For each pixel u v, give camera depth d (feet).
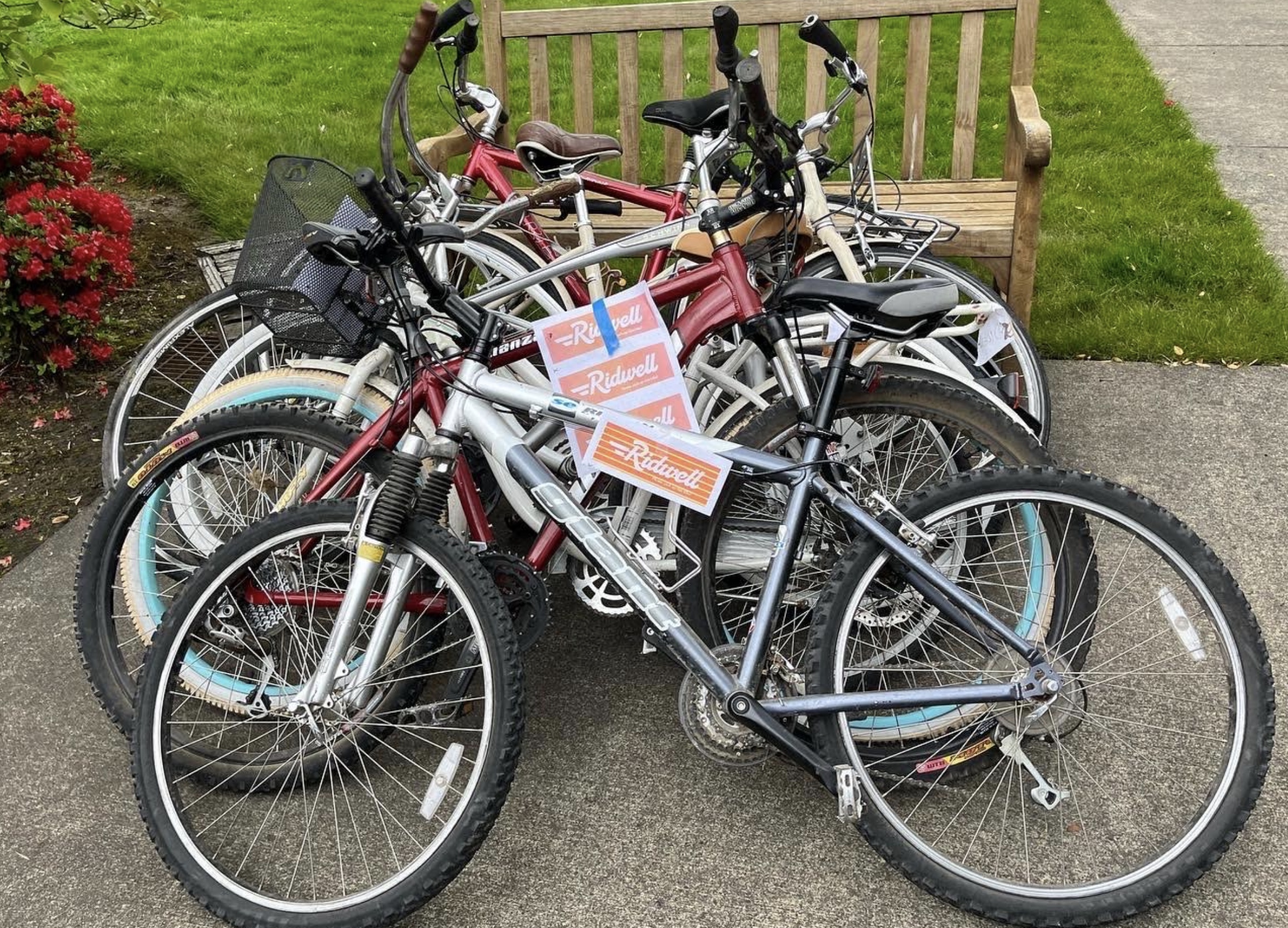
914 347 7.88
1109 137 17.85
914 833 5.83
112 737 7.32
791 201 6.61
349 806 6.77
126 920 6.02
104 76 21.08
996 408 6.58
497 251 9.12
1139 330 11.77
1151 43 23.93
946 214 9.97
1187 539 5.65
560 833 6.43
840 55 7.24
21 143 11.16
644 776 6.83
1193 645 5.86
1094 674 7.23
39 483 10.21
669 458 6.06
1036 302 12.53
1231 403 10.48
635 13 11.12
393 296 6.05
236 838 6.53
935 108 19.33
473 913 5.93
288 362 7.54
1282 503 8.96
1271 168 16.38
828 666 5.82
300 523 6.02
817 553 6.77
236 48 23.58
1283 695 7.06
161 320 12.81
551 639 8.13
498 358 6.56
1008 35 24.11
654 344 6.28
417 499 6.00
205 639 7.14
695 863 6.19
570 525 6.05
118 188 15.90
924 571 5.80
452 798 6.84
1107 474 9.45
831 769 5.69
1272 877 5.87
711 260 6.79
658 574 7.18
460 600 5.89
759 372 7.54
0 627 8.37
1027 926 5.62
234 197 15.25
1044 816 6.41
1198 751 6.77
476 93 9.25
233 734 7.36
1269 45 23.11
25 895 6.19
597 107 19.60
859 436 7.33
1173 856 5.57
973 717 6.38
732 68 6.04
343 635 5.87
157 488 6.89
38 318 11.09
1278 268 12.95
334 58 22.94
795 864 6.16
